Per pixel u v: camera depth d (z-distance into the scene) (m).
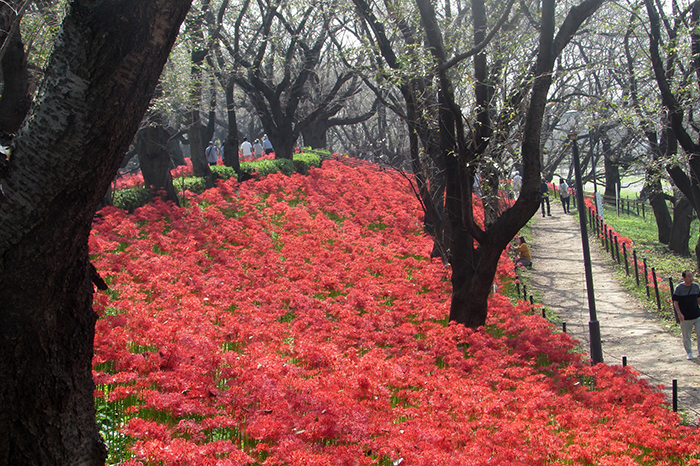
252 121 52.84
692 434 7.92
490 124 12.52
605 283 18.88
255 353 8.52
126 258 12.70
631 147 26.55
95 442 4.34
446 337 11.08
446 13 16.20
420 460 5.94
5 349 3.80
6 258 3.81
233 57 24.14
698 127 17.66
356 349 10.44
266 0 25.34
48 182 3.83
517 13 13.51
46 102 3.82
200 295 11.57
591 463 6.95
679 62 17.66
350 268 15.67
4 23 7.40
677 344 13.08
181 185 20.48
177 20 4.07
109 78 3.83
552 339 11.90
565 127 34.97
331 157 34.59
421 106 14.10
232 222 17.45
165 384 7.04
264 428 6.20
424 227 21.83
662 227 25.38
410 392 8.32
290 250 15.84
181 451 5.34
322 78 29.48
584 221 12.27
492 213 14.87
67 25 3.77
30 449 3.92
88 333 4.31
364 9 13.95
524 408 8.20
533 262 22.27
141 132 18.86
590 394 9.25
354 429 6.61
